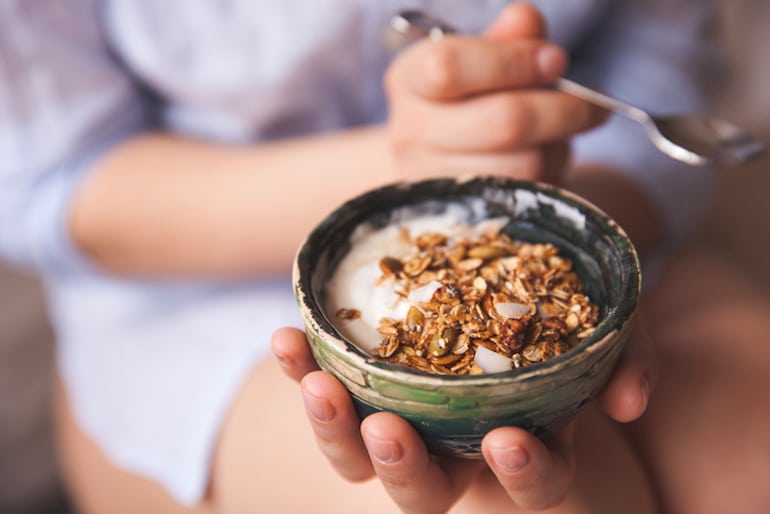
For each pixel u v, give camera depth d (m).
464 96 0.55
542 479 0.40
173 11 0.67
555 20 0.72
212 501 0.61
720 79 0.81
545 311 0.43
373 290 0.44
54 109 0.66
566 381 0.38
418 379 0.38
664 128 0.53
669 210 0.67
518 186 0.46
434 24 0.58
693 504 0.57
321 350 0.40
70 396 0.71
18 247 0.67
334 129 0.72
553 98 0.54
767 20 1.18
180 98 0.70
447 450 0.41
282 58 0.67
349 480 0.46
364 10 0.67
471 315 0.42
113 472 0.66
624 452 0.54
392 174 0.60
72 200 0.65
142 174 0.65
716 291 0.65
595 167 0.65
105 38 0.69
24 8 0.64
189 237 0.64
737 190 1.09
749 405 0.58
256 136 0.71
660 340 0.62
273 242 0.64
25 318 0.95
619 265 0.42
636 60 0.73
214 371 0.62
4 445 0.91
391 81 0.58
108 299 0.68
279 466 0.55
